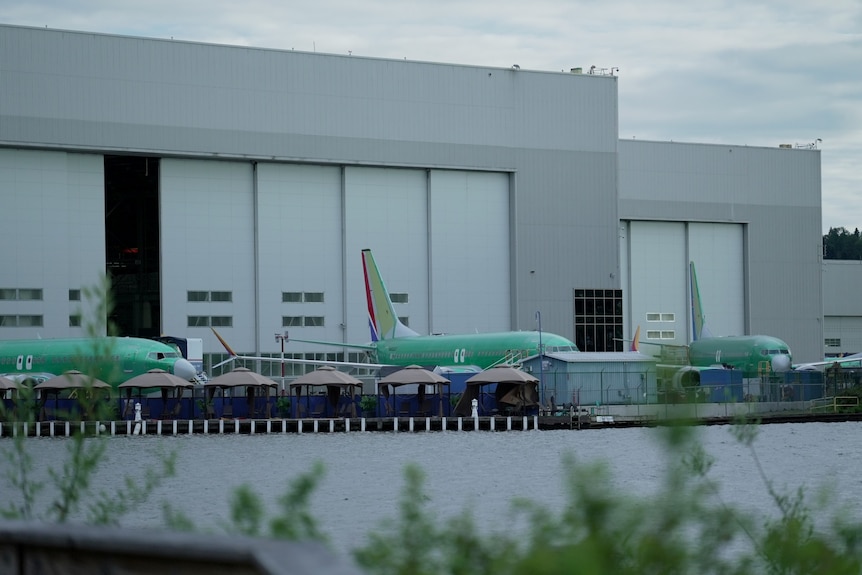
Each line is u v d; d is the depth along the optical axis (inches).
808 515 1414.9
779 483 4424.2
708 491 1235.9
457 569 1085.8
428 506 3814.0
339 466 5438.0
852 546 1266.0
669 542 1008.2
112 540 691.4
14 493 2301.9
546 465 5329.7
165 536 675.4
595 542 910.4
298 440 7303.2
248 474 5093.5
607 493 1035.3
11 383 7598.4
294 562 586.9
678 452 1014.4
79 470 1520.7
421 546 1147.3
